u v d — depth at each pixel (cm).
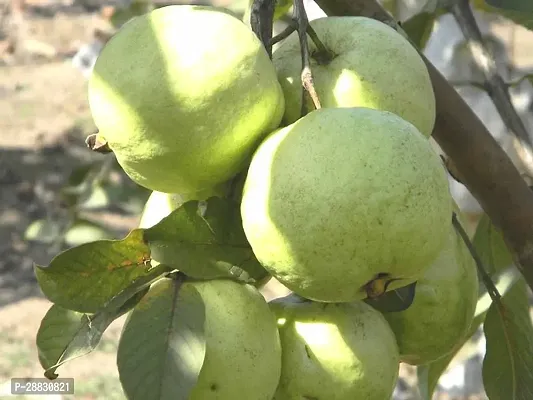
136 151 41
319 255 38
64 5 417
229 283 43
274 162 39
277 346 43
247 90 41
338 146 38
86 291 43
